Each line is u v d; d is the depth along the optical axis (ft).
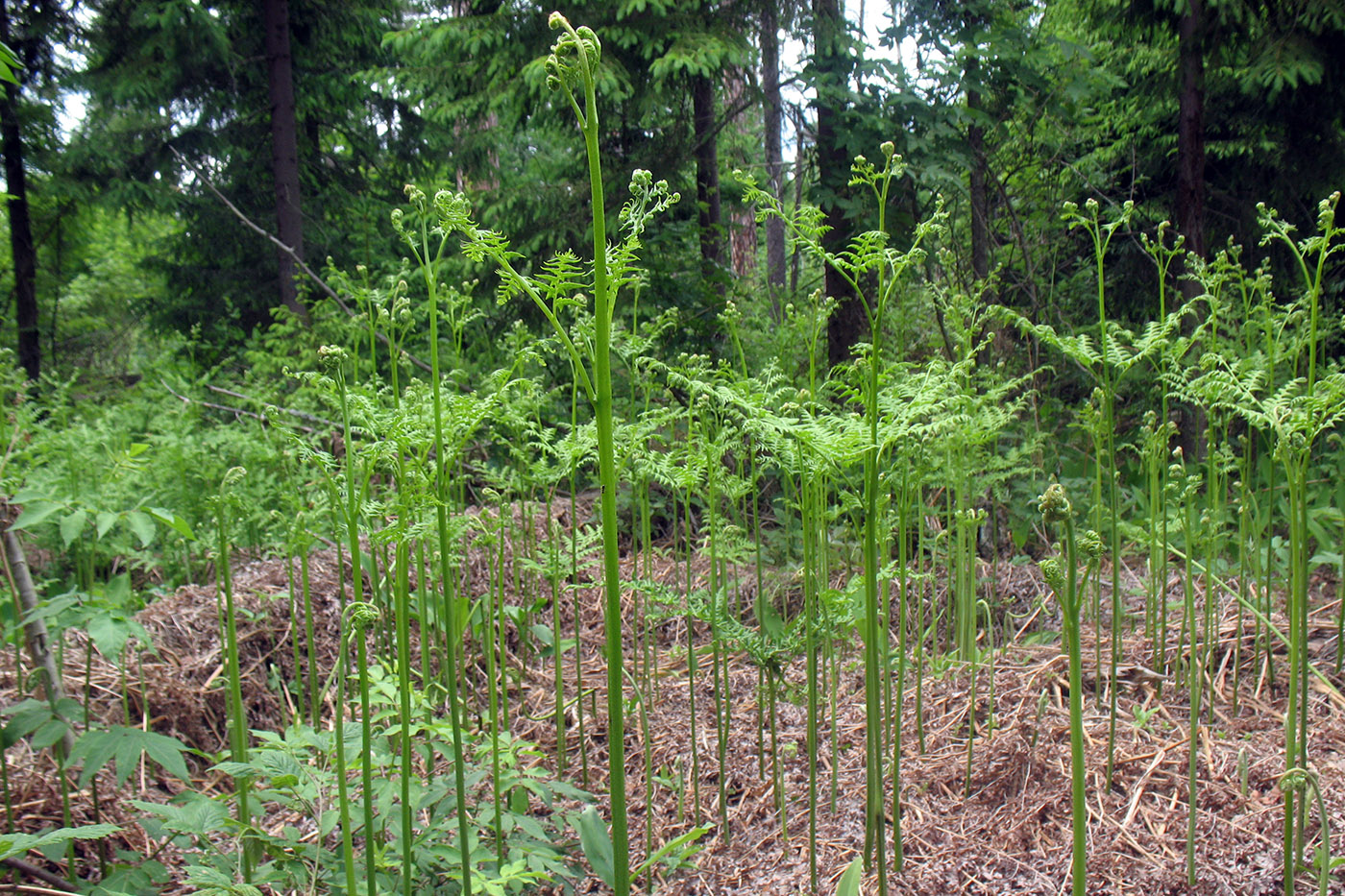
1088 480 15.02
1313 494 14.55
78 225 37.76
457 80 23.98
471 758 8.80
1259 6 20.85
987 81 20.51
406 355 18.69
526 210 23.34
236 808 8.13
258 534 14.64
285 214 30.66
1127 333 8.64
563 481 18.72
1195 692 6.97
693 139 24.31
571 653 12.64
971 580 10.32
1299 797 6.59
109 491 11.79
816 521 9.16
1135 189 25.41
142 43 31.17
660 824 8.52
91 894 6.40
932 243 18.40
